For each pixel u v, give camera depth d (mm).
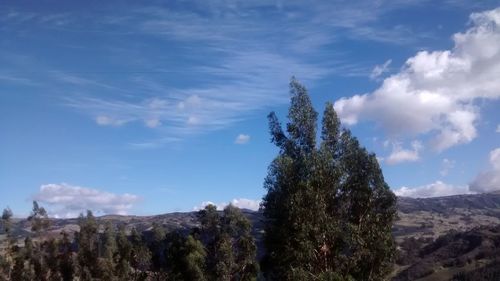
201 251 64875
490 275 118688
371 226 31359
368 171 32156
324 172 31047
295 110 32969
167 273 68625
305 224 29922
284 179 31312
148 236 80375
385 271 31172
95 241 80062
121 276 75125
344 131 33031
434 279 129250
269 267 34250
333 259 30500
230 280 63250
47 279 80062
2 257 78875
